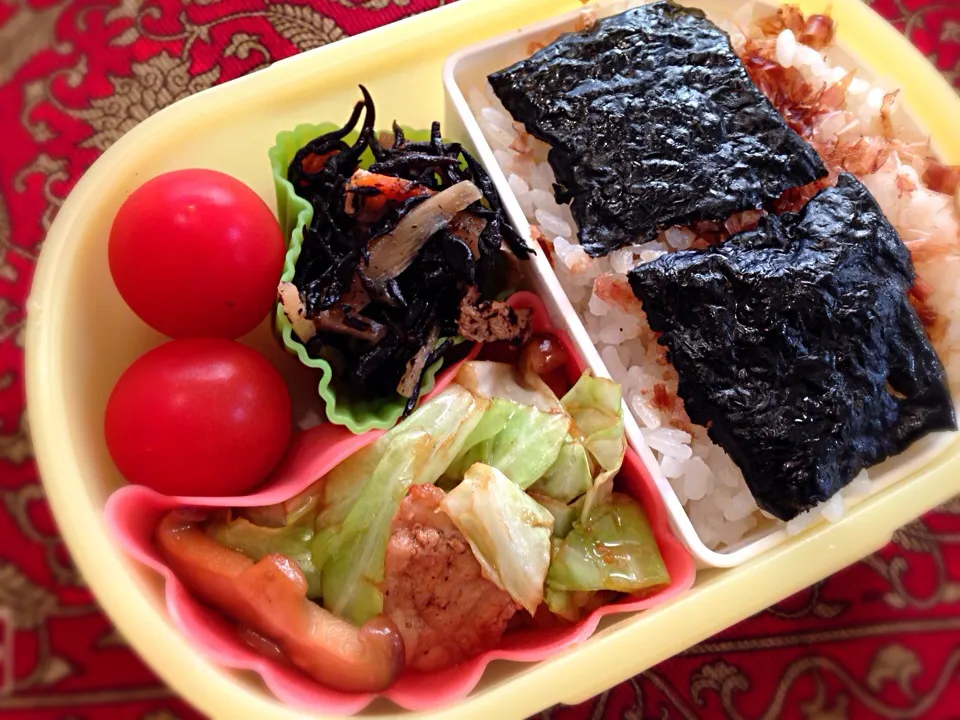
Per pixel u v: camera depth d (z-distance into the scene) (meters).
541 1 0.18
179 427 0.14
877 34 0.18
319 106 0.17
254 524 0.14
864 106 0.18
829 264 0.15
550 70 0.16
